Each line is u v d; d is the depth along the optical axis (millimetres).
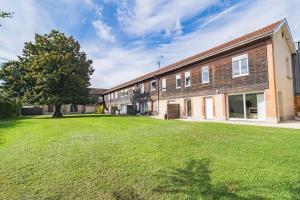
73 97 26766
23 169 4945
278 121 13508
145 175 4688
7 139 8523
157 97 28188
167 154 5984
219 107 17688
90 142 7312
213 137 8125
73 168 5020
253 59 14883
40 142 7570
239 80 15914
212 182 4344
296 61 18297
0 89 27734
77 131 10391
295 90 18062
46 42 27547
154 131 9461
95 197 3930
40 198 3893
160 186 4246
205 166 5145
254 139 7895
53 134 9484
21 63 28125
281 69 15078
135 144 6996
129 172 4824
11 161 5430
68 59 26562
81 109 52875
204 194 3930
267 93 13898
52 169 4965
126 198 3896
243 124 12266
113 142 7277
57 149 6430
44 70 25281
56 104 26344
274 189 4043
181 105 22844
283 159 5582
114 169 4965
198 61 20062
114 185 4312
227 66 17016
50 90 25906
